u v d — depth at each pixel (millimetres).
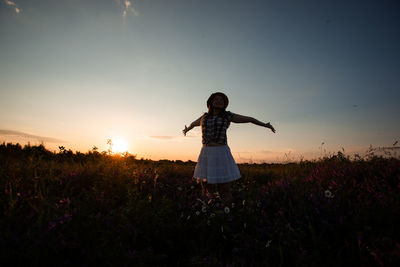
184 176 5152
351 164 4230
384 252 1592
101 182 3510
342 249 1842
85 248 1528
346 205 2340
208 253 2072
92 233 1658
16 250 1400
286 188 3109
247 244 2037
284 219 2275
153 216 2348
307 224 2182
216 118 3488
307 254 1805
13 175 3193
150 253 1695
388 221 1930
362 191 2809
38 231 1510
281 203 2750
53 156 7031
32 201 2125
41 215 1588
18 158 6387
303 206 2404
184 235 2352
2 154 6938
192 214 2664
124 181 3791
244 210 2680
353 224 1997
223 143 3451
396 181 2902
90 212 2334
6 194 2490
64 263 1434
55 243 1507
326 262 1702
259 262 1907
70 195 2939
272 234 2104
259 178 5652
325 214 2199
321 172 4008
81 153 7531
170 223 2377
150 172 4402
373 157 4266
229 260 2006
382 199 2248
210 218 2439
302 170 5309
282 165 7531
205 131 3559
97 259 1530
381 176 3246
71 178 3633
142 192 3438
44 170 3781
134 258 1595
